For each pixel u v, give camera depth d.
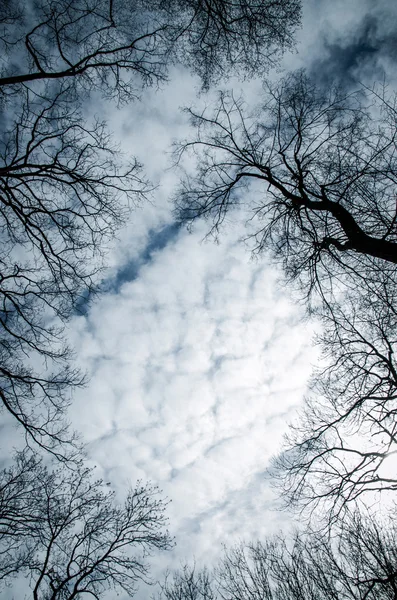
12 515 8.41
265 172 7.93
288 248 8.23
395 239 6.68
